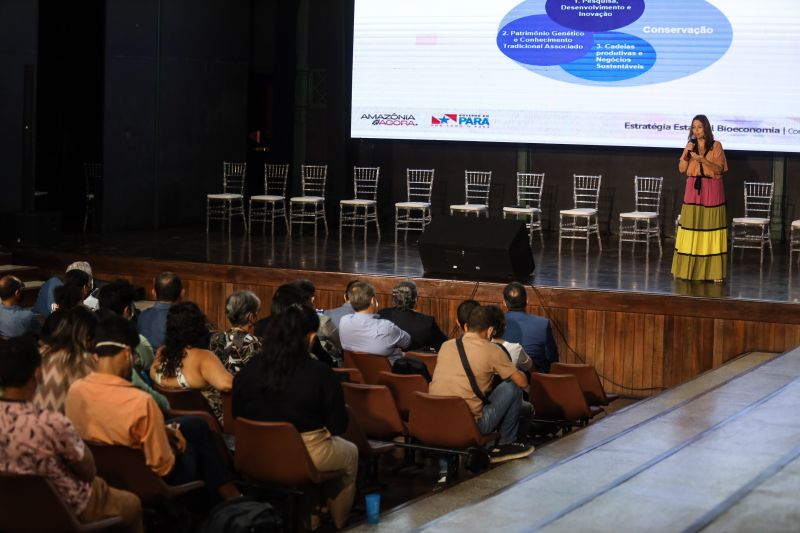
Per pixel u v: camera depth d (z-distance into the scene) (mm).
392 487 5691
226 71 13438
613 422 6227
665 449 5094
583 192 12492
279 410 4422
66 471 3590
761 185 11797
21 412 3504
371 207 13445
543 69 11891
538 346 6680
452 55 12164
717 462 4523
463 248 9086
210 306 9805
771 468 4289
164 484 4059
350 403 5547
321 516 4773
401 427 5520
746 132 11328
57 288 5562
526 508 4191
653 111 11602
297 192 13727
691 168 9070
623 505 3943
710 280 9117
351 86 12734
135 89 12273
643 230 11148
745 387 6543
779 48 11148
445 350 5523
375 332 6301
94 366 4262
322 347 5891
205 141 13258
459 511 4168
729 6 11234
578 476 4641
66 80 13328
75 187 13469
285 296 5469
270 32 13766
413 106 12352
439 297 9055
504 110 12070
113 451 3947
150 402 3947
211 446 4414
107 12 11852
